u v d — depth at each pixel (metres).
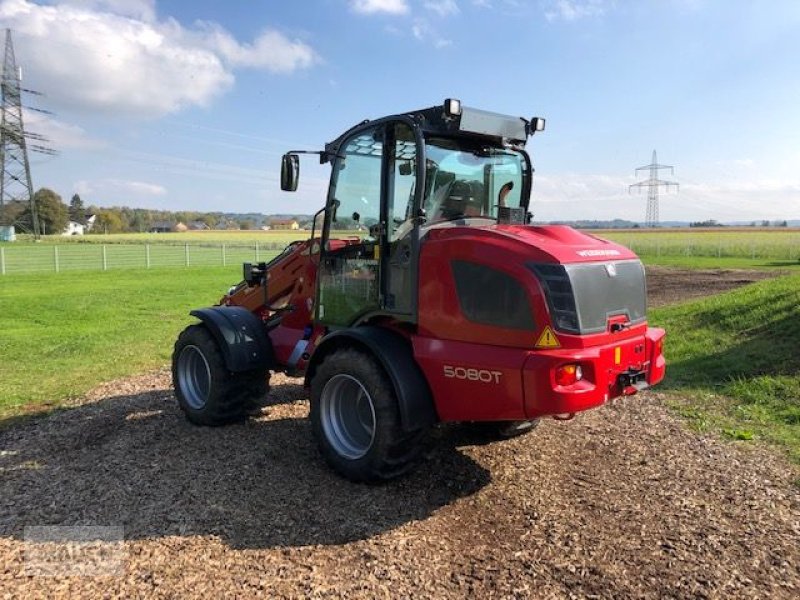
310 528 3.86
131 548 3.59
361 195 4.82
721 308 11.03
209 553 3.54
